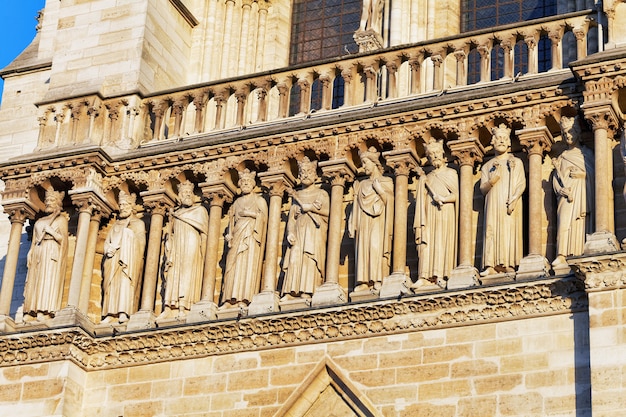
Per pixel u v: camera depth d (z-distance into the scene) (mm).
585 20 43500
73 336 44406
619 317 38469
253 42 54188
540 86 42344
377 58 45938
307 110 46344
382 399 40906
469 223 42125
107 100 49031
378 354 41406
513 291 40125
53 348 44625
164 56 51375
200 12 53969
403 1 51438
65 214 47562
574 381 38969
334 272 43219
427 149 43469
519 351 39812
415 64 45438
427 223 42625
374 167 43875
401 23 51125
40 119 49344
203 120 48062
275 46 54188
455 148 43062
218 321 43219
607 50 41875
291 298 43562
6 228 50125
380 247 42969
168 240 45844
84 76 50031
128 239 46250
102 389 44625
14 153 51812
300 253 43750
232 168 45906
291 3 55344
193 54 53312
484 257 41562
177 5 52406
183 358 43906
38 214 47812
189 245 45438
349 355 41781
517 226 41688
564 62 48625
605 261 38812
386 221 43188
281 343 42719
